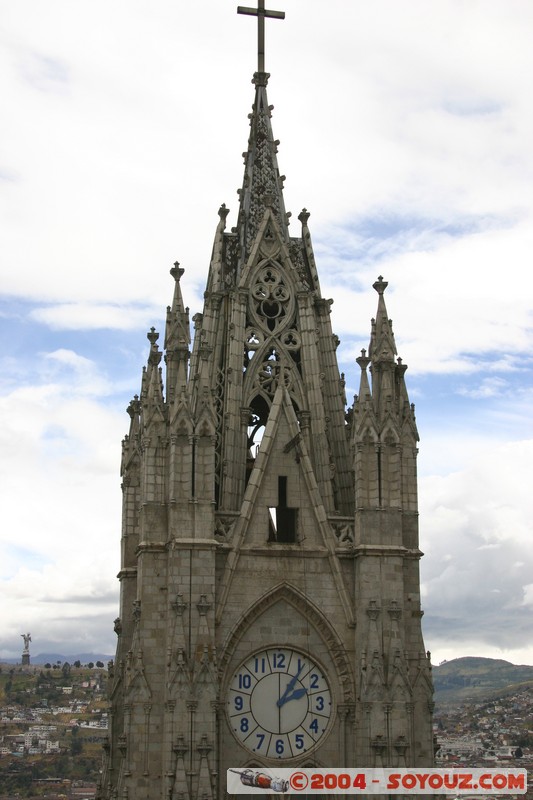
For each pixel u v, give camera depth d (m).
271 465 68.56
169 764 62.16
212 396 69.94
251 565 66.81
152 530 66.94
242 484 70.62
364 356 70.69
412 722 65.44
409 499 70.31
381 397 70.56
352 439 70.69
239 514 67.50
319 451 71.81
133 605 67.31
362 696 64.75
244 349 73.44
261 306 74.19
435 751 68.06
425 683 67.44
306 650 66.44
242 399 72.06
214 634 64.75
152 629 65.56
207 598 64.69
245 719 65.19
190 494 66.06
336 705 65.94
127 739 63.75
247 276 74.12
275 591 66.56
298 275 75.19
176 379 70.19
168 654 64.12
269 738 65.12
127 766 63.44
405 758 64.06
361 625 66.19
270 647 66.12
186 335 70.94
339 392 74.88
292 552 67.25
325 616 66.62
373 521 67.56
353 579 67.50
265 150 80.00
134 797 63.09
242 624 65.94
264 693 65.75
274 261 75.00
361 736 64.62
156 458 68.06
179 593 64.62
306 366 73.44
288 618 66.88
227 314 75.12
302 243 78.25
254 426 76.06
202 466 66.56
